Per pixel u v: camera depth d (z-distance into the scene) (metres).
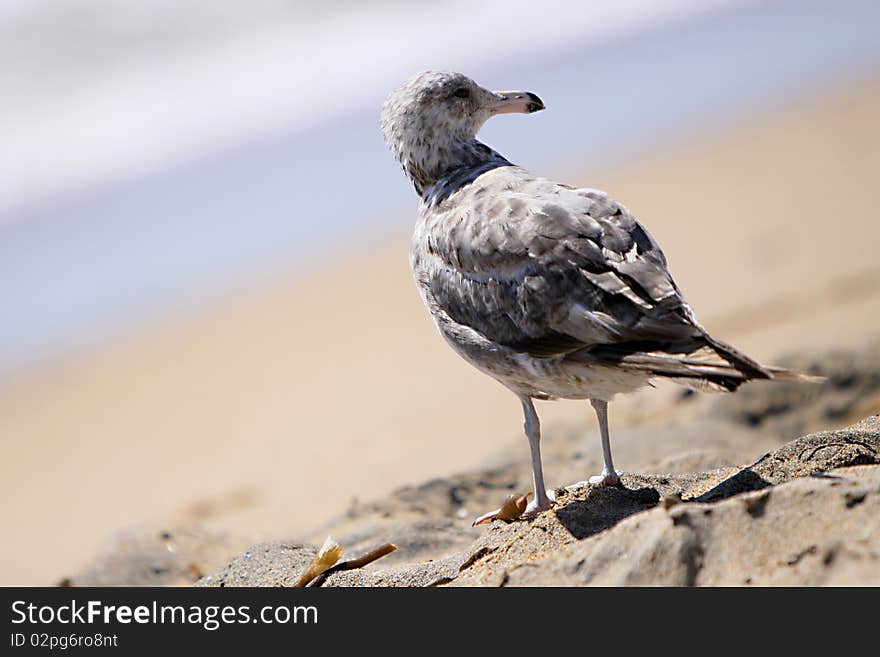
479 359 7.39
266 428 13.97
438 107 8.52
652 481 7.90
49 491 13.41
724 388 6.15
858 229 15.07
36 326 17.97
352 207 20.34
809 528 5.28
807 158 18.69
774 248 15.06
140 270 19.14
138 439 14.50
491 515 7.91
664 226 16.86
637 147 20.61
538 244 6.86
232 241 19.56
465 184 7.95
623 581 5.36
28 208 21.03
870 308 12.05
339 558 7.73
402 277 18.08
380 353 15.73
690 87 23.00
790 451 7.18
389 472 11.62
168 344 17.08
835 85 22.08
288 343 16.44
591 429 11.36
